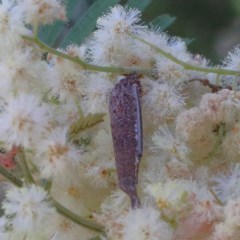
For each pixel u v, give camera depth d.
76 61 0.14
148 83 0.15
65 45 0.18
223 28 0.32
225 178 0.14
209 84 0.15
